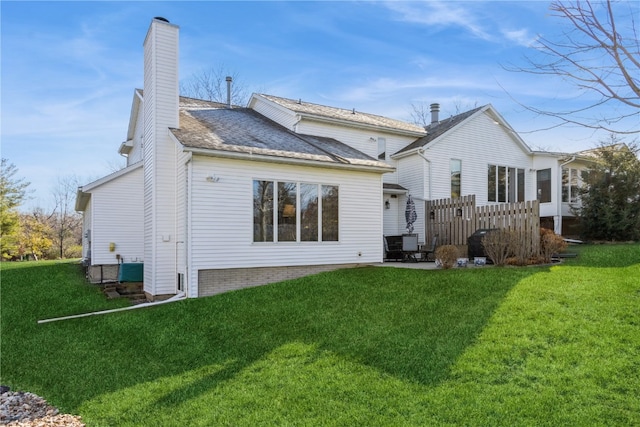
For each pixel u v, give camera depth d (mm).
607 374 4766
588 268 9688
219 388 5332
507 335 6020
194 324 8039
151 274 11141
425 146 16719
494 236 11336
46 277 14547
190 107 16328
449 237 14992
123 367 6477
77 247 37219
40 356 7254
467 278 9281
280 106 16641
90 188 14562
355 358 5852
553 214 18766
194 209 10094
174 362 6469
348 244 12523
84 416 4957
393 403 4586
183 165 10570
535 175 19922
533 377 4859
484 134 18609
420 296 8359
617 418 3998
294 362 5926
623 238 16219
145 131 12406
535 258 11164
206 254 10219
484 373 5047
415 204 17125
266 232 11086
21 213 35906
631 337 5594
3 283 13469
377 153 17891
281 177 11359
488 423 4059
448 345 5910
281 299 9031
